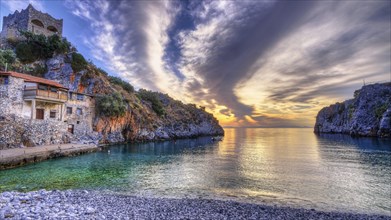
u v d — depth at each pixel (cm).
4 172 2661
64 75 6588
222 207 1628
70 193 1791
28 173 2642
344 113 18600
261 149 6931
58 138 4822
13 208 1204
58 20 8488
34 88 4241
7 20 8075
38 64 6612
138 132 8312
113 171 2995
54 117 4822
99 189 2139
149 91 12081
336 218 1497
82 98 5969
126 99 8131
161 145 7531
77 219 1080
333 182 2755
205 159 4619
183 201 1769
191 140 10781
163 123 11044
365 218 1542
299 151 6397
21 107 4150
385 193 2295
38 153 3338
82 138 5712
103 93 7081
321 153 5891
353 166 3950
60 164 3275
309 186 2550
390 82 14738
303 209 1725
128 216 1228
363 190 2406
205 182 2638
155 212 1373
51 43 7025
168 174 2998
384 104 13150
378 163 4278
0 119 3750
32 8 7656
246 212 1518
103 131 6662
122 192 2088
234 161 4412
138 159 4209
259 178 2917
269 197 2116
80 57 7112
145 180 2605
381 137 12138
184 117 14188
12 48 6531
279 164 4103
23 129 4019
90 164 3403
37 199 1495
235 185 2541
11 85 4016
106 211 1301
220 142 10062
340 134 17650
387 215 1703
